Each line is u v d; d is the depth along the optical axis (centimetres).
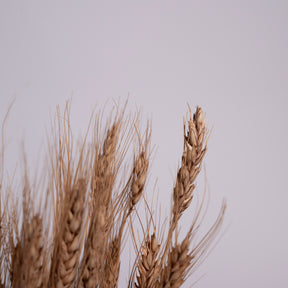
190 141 103
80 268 97
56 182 95
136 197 102
